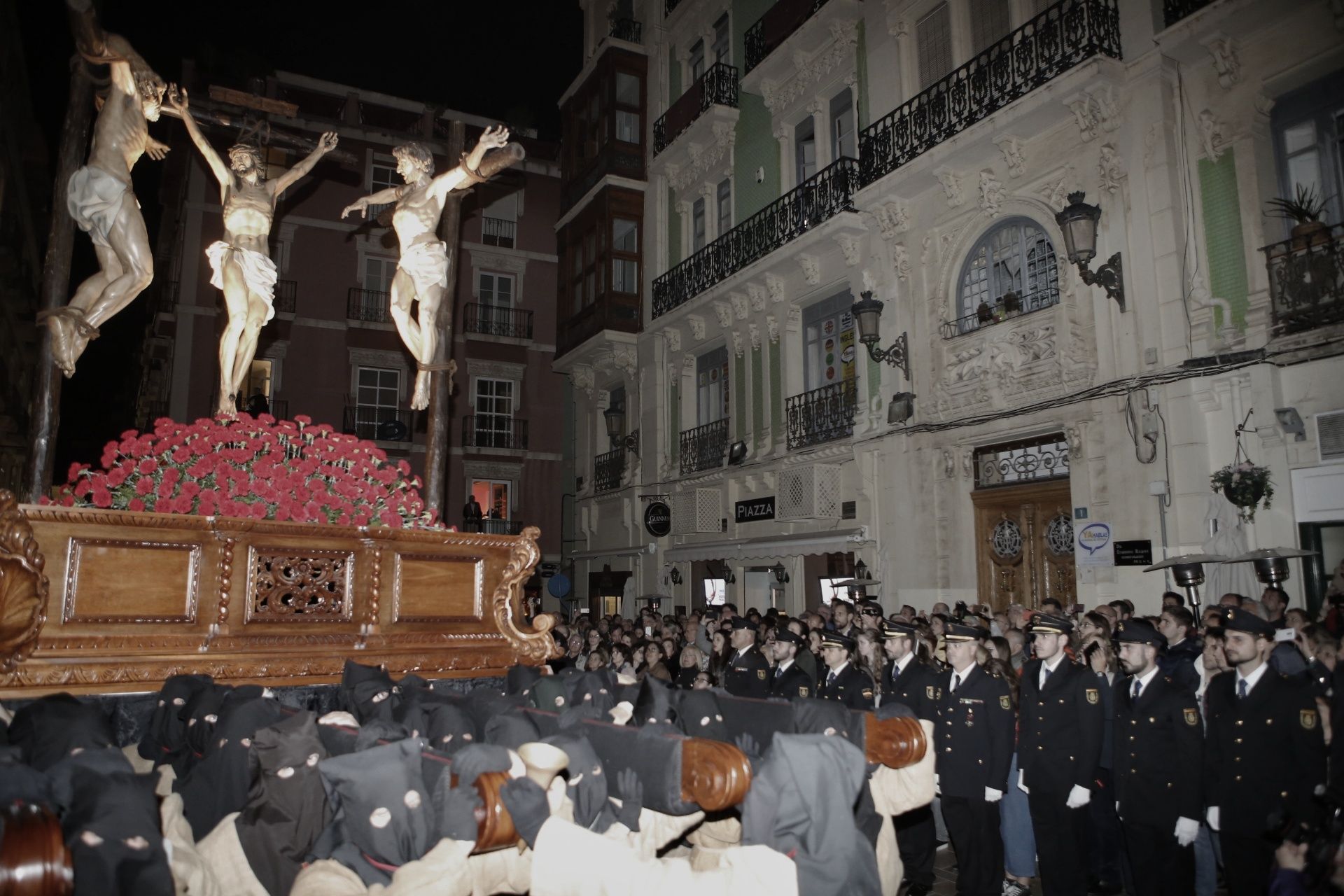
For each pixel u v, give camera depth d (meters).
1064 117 12.02
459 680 6.48
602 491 23.62
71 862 2.50
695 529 19.41
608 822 3.81
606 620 15.95
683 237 21.33
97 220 6.16
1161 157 10.89
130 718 5.09
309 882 3.07
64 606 5.04
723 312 19.17
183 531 5.49
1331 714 4.71
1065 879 5.84
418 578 6.55
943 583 13.48
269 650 5.68
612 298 22.59
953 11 14.27
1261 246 10.12
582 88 24.83
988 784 5.97
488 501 27.80
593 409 24.73
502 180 28.08
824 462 15.86
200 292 24.89
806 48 17.38
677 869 3.14
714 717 4.66
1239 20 10.22
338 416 26.34
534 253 29.22
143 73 6.39
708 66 21.14
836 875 3.16
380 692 5.06
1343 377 9.29
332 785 3.12
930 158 13.42
